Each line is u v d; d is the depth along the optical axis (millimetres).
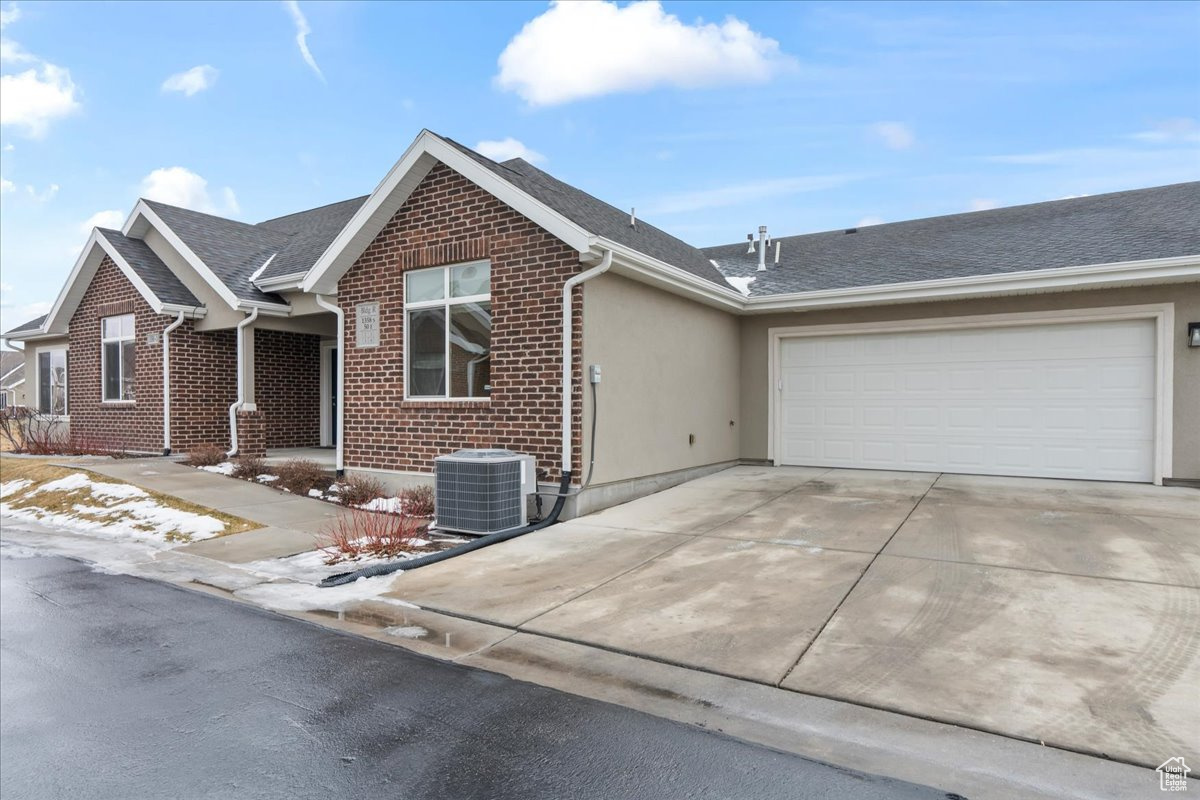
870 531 7145
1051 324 10234
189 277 14047
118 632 5039
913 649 4289
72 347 15812
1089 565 5773
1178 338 9391
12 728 3566
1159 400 9500
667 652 4418
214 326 13719
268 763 3184
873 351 11578
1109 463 9898
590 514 8539
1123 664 3973
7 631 5082
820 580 5672
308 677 4188
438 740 3389
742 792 2887
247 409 13242
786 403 12305
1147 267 8867
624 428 9133
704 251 15945
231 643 4789
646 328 9641
